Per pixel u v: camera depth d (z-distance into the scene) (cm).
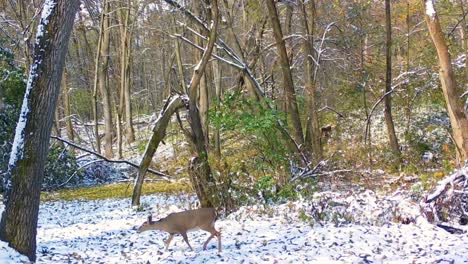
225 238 1070
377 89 2523
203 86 2530
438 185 1198
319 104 2309
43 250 1009
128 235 1169
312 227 1129
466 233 1031
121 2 3381
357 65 2439
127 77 3703
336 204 1268
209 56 1620
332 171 1761
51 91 850
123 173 2808
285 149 1717
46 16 848
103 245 1066
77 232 1253
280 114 1684
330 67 2491
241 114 1652
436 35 1650
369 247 937
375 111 2847
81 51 4331
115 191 2273
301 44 2436
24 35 2633
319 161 1811
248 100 1753
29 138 841
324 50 2248
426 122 2469
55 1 847
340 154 2095
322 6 2409
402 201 1292
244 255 907
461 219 1134
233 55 1939
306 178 1647
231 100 1684
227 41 2630
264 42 2528
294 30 2609
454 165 1591
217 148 1877
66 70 3628
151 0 3066
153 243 1062
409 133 2447
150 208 1623
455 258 826
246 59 2305
